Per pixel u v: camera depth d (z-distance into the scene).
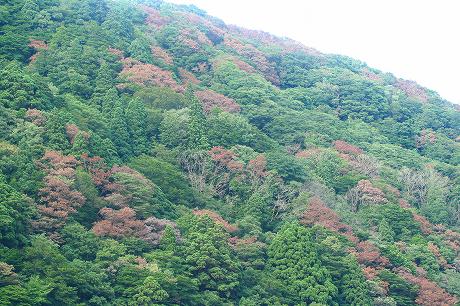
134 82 134.62
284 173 116.88
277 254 95.81
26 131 97.56
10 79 107.44
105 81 129.50
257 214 105.62
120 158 108.62
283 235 97.38
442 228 121.12
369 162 135.88
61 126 100.50
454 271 108.94
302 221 106.19
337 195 120.19
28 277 73.12
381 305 95.06
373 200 120.19
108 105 121.75
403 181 134.00
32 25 143.75
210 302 83.81
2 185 81.44
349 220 112.25
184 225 94.88
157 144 118.75
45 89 111.31
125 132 115.12
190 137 120.06
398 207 117.38
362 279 96.00
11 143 96.12
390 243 109.50
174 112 125.81
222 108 140.38
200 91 147.50
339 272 96.25
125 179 98.12
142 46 151.38
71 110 111.50
